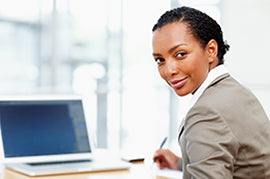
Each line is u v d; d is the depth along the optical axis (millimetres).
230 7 4316
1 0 3510
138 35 4352
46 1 3775
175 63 1053
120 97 4293
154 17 4375
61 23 3883
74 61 3988
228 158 931
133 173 1477
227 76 1111
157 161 1644
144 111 4422
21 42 3652
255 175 1022
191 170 949
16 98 1560
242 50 4316
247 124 995
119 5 4230
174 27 1050
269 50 4258
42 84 3793
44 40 3787
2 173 1409
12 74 3611
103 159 1654
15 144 1516
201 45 1065
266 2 4250
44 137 1567
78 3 3979
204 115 988
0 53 3543
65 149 1593
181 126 1079
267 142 1044
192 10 1091
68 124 1624
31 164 1509
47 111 1599
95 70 4133
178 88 1079
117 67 4270
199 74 1067
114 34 4227
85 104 1688
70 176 1386
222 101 1004
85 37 4051
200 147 947
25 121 1553
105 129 4203
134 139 4359
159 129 4480
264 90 4270
